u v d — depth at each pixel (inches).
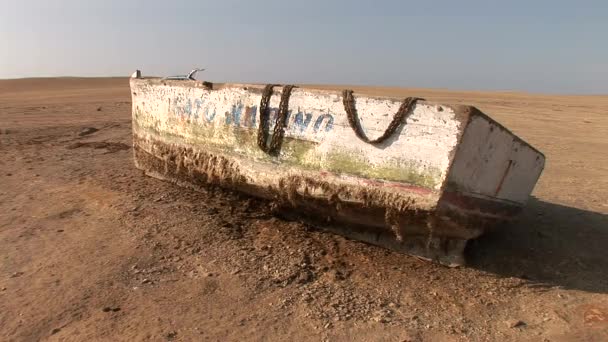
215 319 151.6
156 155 294.0
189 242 207.2
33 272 180.7
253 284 173.6
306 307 159.8
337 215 210.2
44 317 151.6
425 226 185.2
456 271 189.5
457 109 168.9
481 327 153.2
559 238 229.3
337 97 197.5
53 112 797.9
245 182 234.1
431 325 152.9
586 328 153.3
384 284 177.5
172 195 269.4
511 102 1261.1
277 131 215.0
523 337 147.9
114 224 227.0
